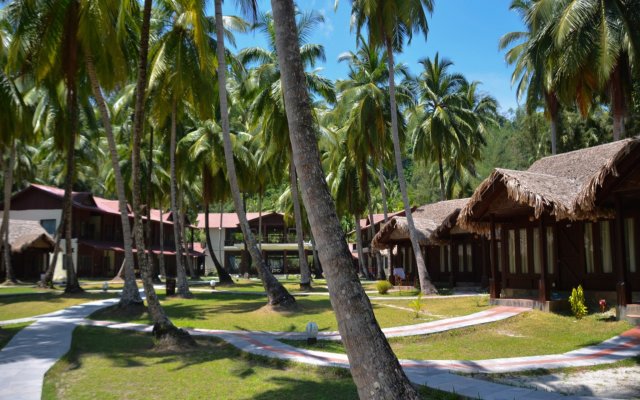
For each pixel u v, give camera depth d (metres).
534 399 7.38
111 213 47.81
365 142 31.88
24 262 42.47
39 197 45.03
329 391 8.20
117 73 19.48
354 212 42.91
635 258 16.25
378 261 41.12
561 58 19.94
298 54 6.16
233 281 40.94
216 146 33.91
